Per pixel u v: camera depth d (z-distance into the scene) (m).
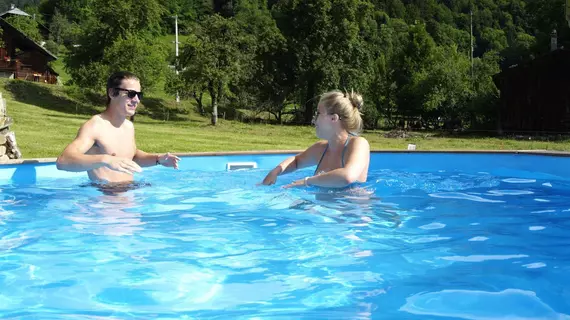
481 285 1.91
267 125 31.06
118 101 4.16
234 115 36.38
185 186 4.17
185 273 2.08
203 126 27.22
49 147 11.29
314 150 4.14
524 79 26.89
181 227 2.87
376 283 1.95
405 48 40.41
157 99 37.06
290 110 38.38
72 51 34.69
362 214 3.19
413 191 4.04
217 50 28.88
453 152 6.08
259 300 1.77
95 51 34.22
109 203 3.52
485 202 3.67
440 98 32.28
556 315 1.59
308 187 3.84
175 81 30.80
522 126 27.19
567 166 5.26
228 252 2.38
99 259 2.27
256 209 3.33
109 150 4.12
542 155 5.54
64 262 2.22
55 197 3.71
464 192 4.09
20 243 2.53
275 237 2.66
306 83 34.69
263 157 6.14
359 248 2.45
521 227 2.90
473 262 2.22
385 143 19.97
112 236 2.66
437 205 3.53
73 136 14.90
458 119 32.88
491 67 42.91
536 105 25.86
